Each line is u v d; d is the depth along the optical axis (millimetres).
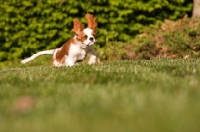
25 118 6242
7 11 20531
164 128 5371
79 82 9531
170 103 6594
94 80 9570
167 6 21312
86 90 8242
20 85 9438
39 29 20641
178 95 7258
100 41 20609
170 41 18484
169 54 18297
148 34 19453
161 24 20031
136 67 11500
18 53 20938
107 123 5711
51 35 20594
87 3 20641
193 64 12008
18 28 20859
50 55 20547
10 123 6020
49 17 20703
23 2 20578
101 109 6410
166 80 9141
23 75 10992
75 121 5855
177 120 5629
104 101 6898
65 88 8688
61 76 10445
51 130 5566
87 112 6301
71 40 14117
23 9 20703
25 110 6680
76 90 8336
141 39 18688
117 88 8289
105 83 9281
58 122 5852
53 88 8656
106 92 7777
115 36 20672
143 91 7859
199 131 5250
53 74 10914
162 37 18688
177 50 18219
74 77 10086
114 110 6324
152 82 9023
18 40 20922
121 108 6434
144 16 21172
